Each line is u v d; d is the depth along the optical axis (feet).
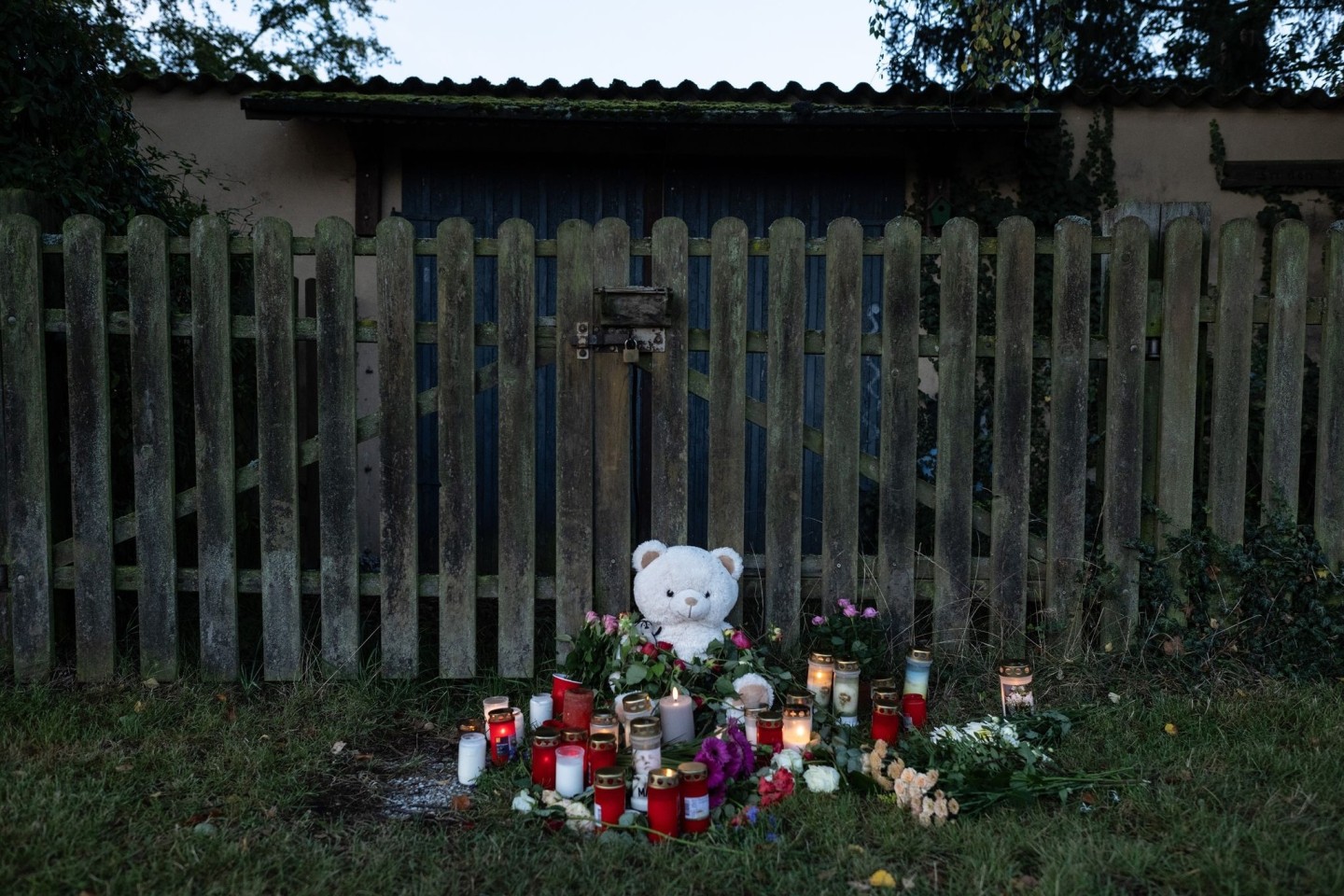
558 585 12.94
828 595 13.10
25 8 13.08
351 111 18.85
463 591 12.89
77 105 13.97
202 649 12.92
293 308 12.72
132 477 14.25
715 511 13.01
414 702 12.50
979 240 12.84
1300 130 20.66
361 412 21.02
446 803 9.95
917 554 13.24
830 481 13.00
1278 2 41.57
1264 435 13.19
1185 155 20.88
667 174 21.17
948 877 8.42
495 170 21.03
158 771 10.30
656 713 10.67
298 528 12.91
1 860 8.43
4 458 12.73
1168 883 8.22
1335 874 8.18
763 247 12.85
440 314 12.69
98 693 12.48
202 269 12.58
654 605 12.11
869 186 21.22
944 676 12.88
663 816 9.02
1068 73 45.21
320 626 14.02
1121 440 13.01
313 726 11.60
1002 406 12.98
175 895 8.09
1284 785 9.88
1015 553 13.09
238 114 20.63
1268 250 20.76
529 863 8.64
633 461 14.24
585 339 12.68
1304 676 12.64
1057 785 9.77
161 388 12.66
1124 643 13.15
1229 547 13.01
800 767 10.09
